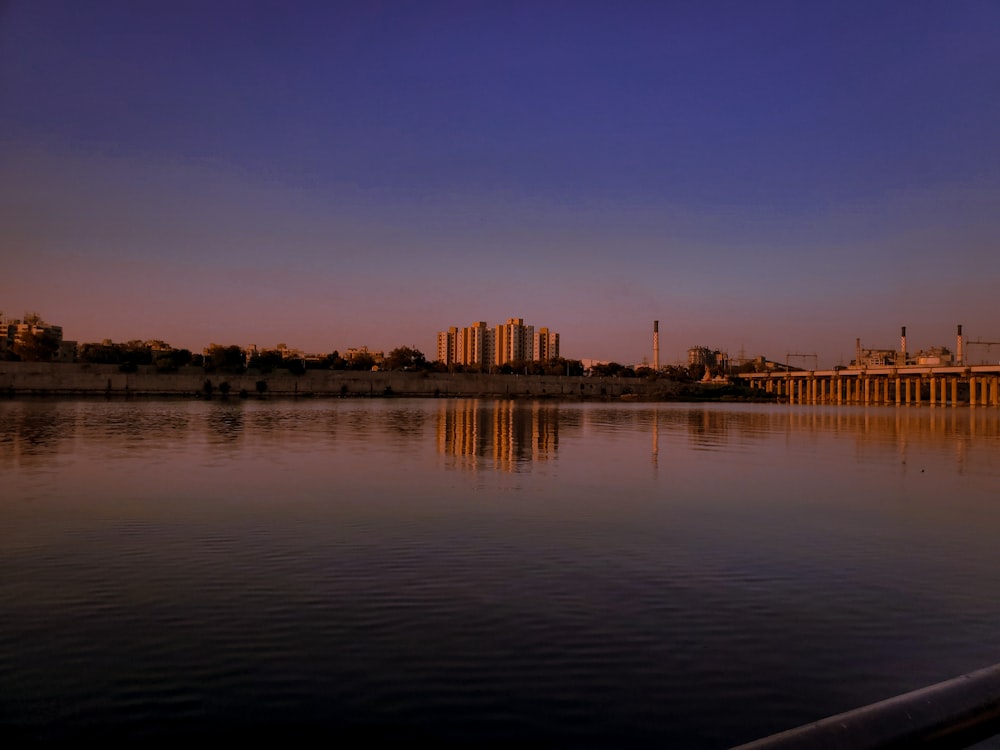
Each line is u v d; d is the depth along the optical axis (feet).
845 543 60.54
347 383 593.83
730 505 78.74
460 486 89.66
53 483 88.79
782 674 34.37
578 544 58.95
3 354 549.13
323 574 49.67
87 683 32.63
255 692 31.91
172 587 46.50
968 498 85.66
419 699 31.42
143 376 501.56
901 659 36.22
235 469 103.65
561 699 31.60
